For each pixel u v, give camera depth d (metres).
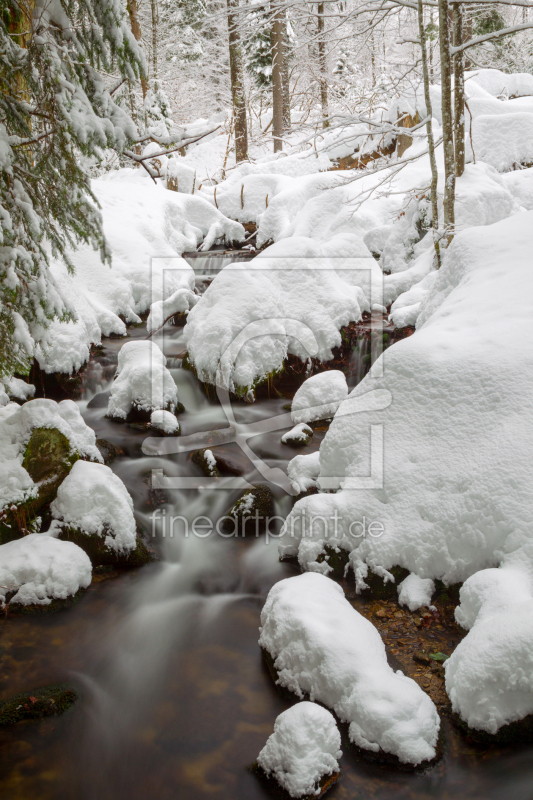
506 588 3.06
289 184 12.50
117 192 11.43
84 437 5.25
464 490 3.61
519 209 9.79
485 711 2.73
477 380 3.97
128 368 6.70
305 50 15.75
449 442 3.87
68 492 4.38
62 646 3.56
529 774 2.60
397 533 3.72
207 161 18.27
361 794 2.57
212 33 23.11
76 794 2.62
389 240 9.93
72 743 2.89
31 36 3.96
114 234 9.73
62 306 4.62
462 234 6.05
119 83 4.42
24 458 4.46
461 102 9.45
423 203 9.64
